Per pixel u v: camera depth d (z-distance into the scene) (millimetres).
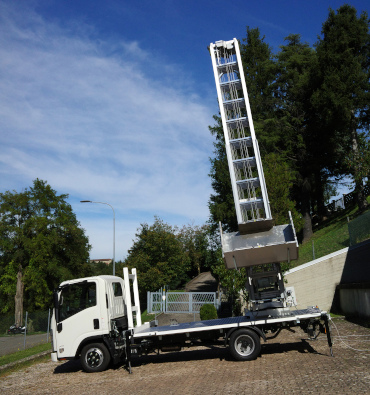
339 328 14656
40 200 50750
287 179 26266
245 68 37594
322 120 34312
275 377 8500
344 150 38188
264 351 11750
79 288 11703
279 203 25000
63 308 11648
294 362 9820
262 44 40656
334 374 8180
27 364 14609
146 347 11242
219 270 20641
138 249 40094
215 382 8672
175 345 11336
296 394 7062
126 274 11883
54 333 11586
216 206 33750
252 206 13094
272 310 11578
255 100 36250
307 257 25109
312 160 36969
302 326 10992
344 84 30297
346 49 31719
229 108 14266
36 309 50312
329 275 19828
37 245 47531
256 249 11070
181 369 10633
